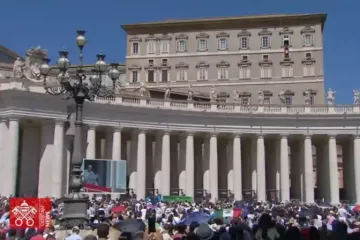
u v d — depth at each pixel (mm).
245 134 65375
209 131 63875
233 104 65438
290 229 15984
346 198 70875
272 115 65375
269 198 66688
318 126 66250
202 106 64375
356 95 66938
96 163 46500
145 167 61500
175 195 59250
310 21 91500
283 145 65625
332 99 67062
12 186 51156
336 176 65188
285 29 92188
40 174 55031
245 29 93188
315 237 15898
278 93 91312
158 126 61312
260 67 92438
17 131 52125
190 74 93750
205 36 93875
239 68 92812
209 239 14477
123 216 23656
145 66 94750
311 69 90938
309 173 65188
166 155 61406
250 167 71500
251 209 33688
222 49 93500
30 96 52562
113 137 58750
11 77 53094
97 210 29750
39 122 55969
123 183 47594
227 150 69125
